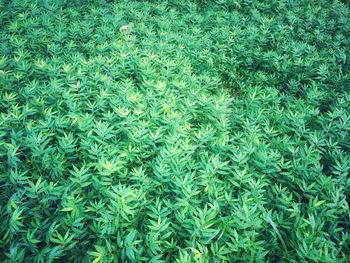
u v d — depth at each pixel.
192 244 2.45
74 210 2.51
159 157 3.02
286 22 6.09
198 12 6.25
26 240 2.51
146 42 4.79
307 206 2.93
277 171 3.13
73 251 2.52
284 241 2.72
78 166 3.18
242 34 5.39
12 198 2.68
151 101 3.79
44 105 3.60
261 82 4.71
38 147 3.08
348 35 5.96
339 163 3.20
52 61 4.29
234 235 2.46
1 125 3.27
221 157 3.30
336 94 4.31
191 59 4.79
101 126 3.25
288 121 3.78
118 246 2.46
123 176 2.94
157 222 2.64
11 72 4.18
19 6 5.44
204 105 3.79
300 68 4.80
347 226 2.93
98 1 5.84
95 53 4.62
